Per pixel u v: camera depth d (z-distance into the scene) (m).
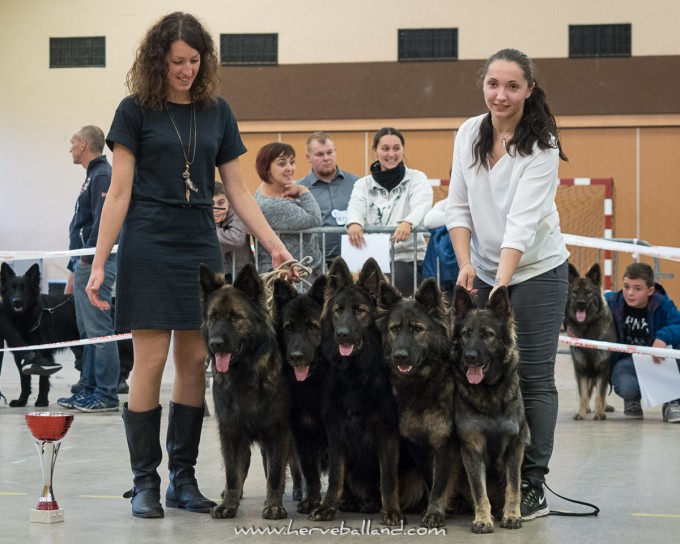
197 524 4.51
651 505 4.93
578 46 19.31
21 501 5.05
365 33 19.83
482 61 19.52
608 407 9.34
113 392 9.13
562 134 19.42
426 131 19.77
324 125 20.06
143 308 4.68
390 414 4.55
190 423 4.96
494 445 4.44
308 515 4.71
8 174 20.91
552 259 4.80
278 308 4.79
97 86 20.58
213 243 4.91
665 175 19.22
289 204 7.90
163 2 20.31
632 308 8.85
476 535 4.26
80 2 20.53
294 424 4.78
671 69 19.06
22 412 9.02
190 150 4.75
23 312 9.65
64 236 20.80
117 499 5.12
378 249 8.05
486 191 4.85
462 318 4.48
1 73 20.83
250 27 20.09
